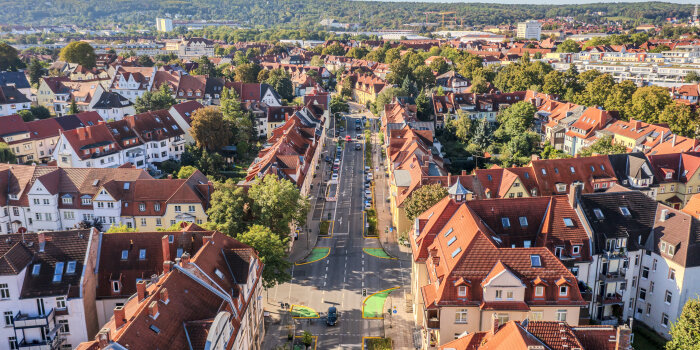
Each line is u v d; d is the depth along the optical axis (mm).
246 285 77375
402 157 145750
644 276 88875
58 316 77125
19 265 76188
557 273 73938
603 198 89500
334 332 88625
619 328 57812
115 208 116812
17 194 121875
